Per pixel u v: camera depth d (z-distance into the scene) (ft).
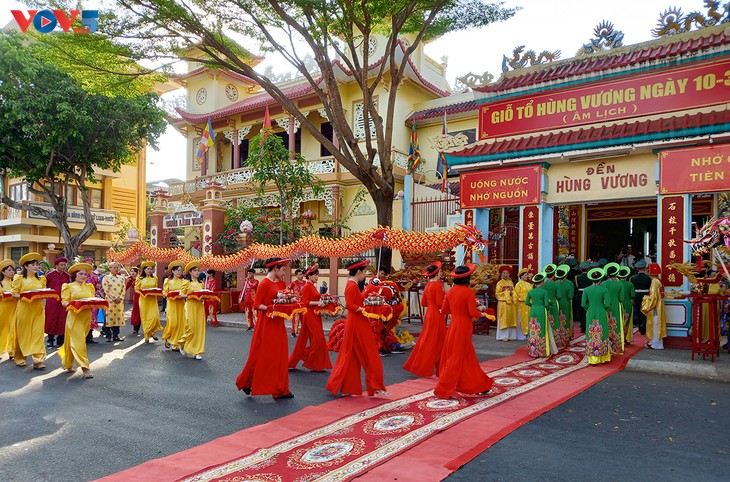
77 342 28.04
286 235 65.26
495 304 46.62
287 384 23.53
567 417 20.16
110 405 22.50
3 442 17.81
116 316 41.70
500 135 46.21
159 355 35.12
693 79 37.76
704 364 28.68
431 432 17.80
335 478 14.10
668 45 39.47
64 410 21.74
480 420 19.30
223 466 15.10
